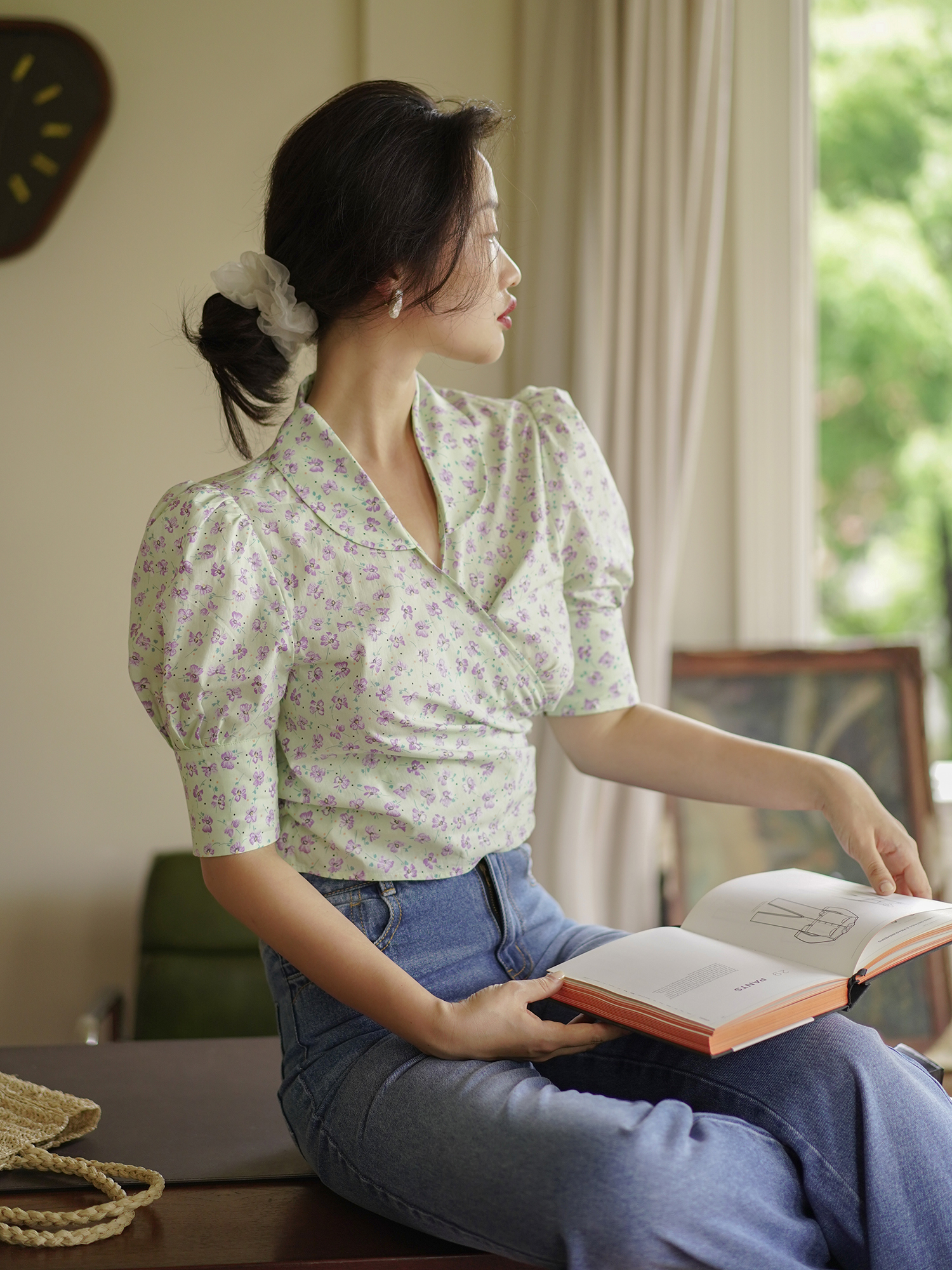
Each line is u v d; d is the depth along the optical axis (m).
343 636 1.08
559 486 1.23
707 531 2.42
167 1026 2.07
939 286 5.56
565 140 2.17
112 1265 1.00
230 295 1.17
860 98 5.41
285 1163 1.21
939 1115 0.96
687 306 2.18
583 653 1.27
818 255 5.56
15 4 2.27
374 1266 1.00
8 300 2.30
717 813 2.21
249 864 1.07
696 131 2.12
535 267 2.19
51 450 2.32
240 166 2.30
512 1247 0.91
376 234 1.08
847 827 1.14
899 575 5.76
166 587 1.06
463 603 1.15
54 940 2.37
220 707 1.06
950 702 5.52
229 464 2.33
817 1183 0.94
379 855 1.12
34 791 2.37
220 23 2.29
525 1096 0.95
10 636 2.34
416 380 1.26
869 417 5.71
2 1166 1.18
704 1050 0.90
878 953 1.00
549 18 2.18
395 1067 1.04
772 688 2.26
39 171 2.26
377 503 1.13
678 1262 0.86
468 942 1.14
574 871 2.18
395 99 1.11
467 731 1.14
